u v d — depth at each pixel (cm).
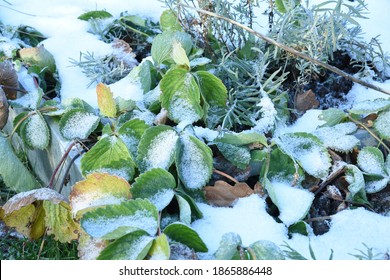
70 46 87
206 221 63
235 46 82
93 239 61
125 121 71
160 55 77
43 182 82
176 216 64
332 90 81
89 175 62
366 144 72
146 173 62
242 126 75
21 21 94
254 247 57
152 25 93
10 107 83
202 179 66
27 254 72
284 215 64
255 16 87
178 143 66
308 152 68
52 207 65
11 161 72
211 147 70
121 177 63
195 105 70
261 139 67
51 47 87
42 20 93
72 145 70
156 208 59
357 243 62
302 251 61
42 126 73
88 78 83
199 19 81
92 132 73
